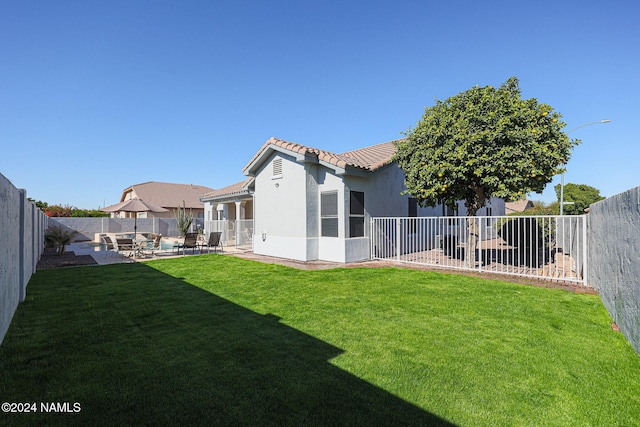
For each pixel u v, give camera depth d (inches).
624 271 185.3
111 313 230.7
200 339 180.2
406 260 494.0
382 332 191.0
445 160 378.3
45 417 107.1
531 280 336.5
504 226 507.2
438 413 110.3
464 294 280.5
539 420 107.1
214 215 1047.6
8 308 193.2
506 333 188.1
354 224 489.1
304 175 498.0
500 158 345.7
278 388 126.4
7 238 190.1
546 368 144.5
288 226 527.5
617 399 119.8
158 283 338.3
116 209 667.4
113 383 130.6
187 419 106.6
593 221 292.5
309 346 169.9
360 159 560.1
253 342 175.8
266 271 406.0
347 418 106.9
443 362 150.6
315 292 293.7
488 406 115.0
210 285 327.6
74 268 435.8
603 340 176.9
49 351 163.0
